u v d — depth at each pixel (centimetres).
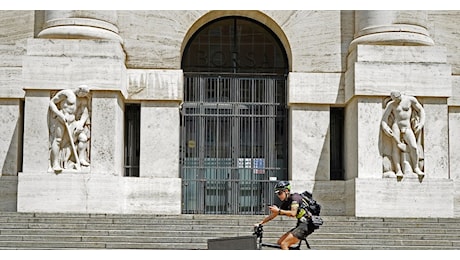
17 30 2202
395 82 2078
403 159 2062
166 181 2141
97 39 2062
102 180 2008
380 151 2066
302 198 1261
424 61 2098
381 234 1742
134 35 2186
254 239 1244
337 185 2180
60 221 1781
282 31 2225
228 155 2278
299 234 1243
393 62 2086
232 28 2341
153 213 2127
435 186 2052
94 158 2023
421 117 2070
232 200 2266
